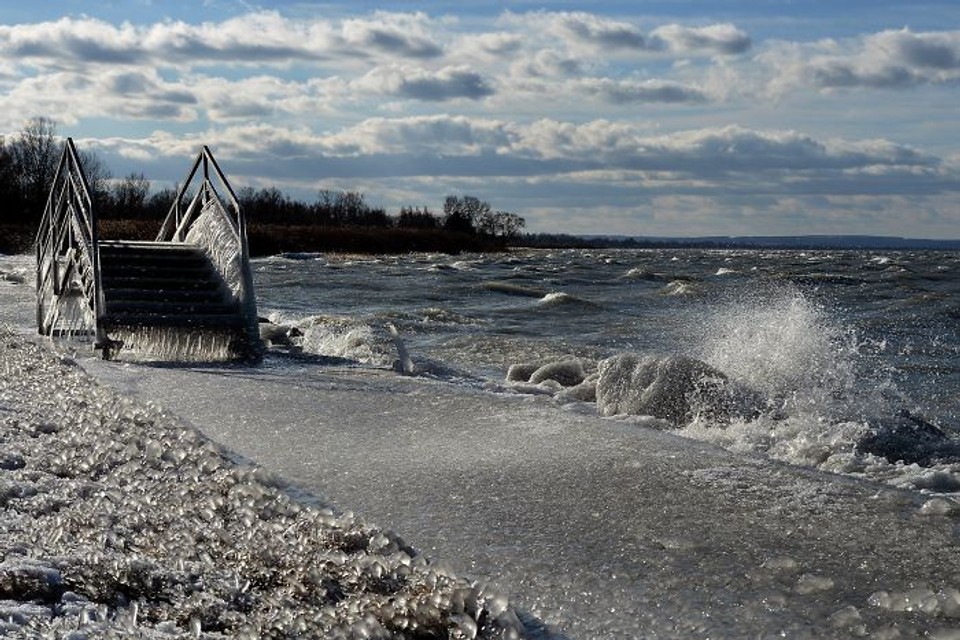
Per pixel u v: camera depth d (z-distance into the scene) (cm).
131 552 454
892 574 452
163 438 706
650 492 587
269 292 3023
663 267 5825
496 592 426
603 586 441
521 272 4719
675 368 996
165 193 9162
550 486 605
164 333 1371
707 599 425
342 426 828
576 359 1419
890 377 1396
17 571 389
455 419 855
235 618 374
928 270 5472
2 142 8100
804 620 402
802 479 614
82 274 1517
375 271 4378
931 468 729
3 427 717
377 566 431
